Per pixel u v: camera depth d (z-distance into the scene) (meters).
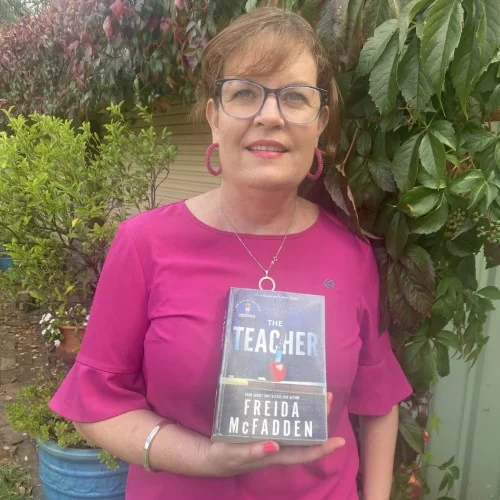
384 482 1.32
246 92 1.08
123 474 2.50
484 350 2.12
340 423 1.21
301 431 0.90
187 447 1.04
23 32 5.16
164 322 1.09
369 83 1.20
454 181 1.22
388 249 1.30
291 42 1.05
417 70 1.15
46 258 2.43
